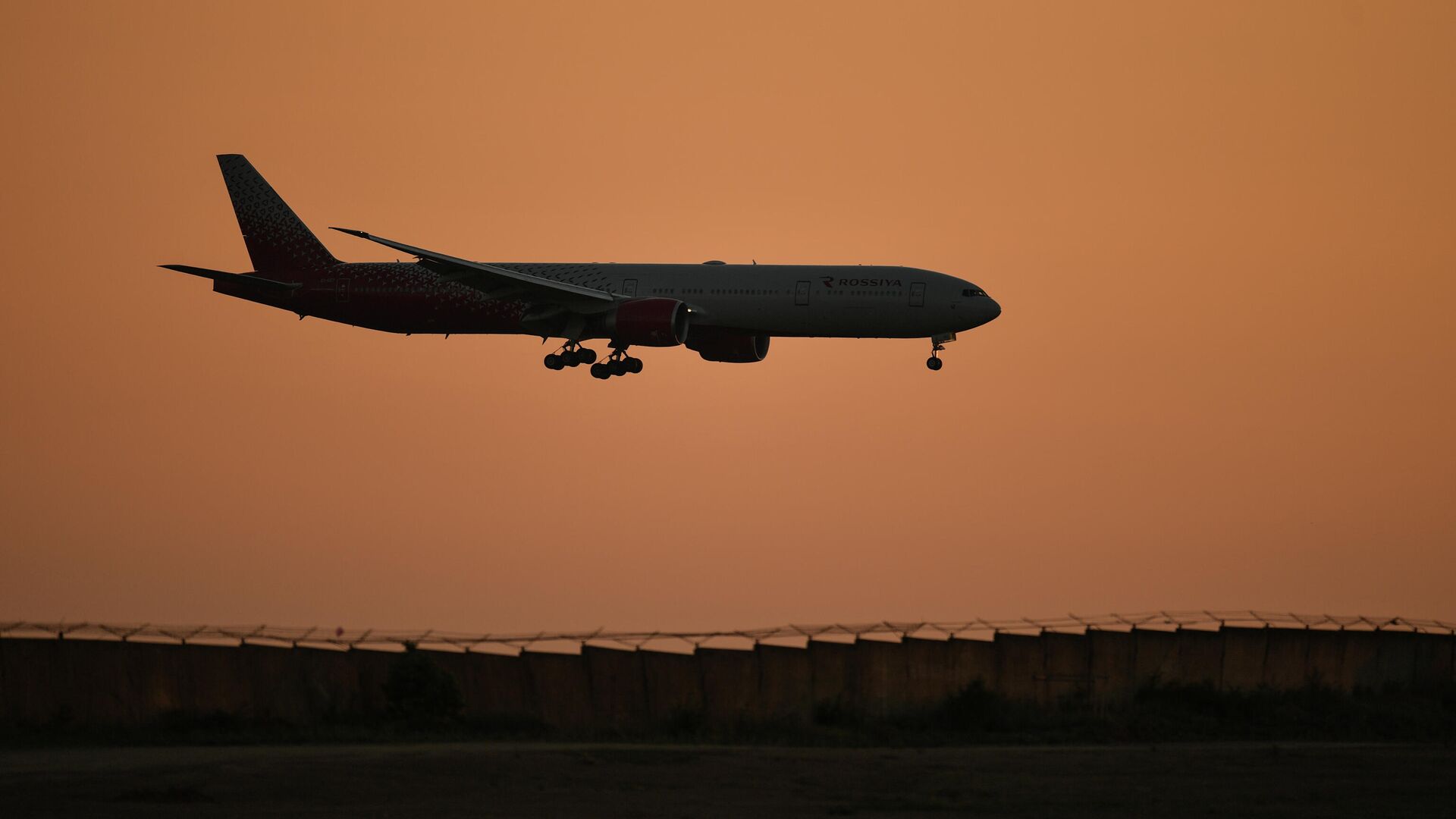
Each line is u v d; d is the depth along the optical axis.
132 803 110.12
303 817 108.25
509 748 142.88
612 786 123.38
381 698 175.50
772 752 145.00
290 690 174.25
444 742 155.50
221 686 173.12
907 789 126.25
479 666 181.62
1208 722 179.88
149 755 135.00
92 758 133.12
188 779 118.00
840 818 112.75
